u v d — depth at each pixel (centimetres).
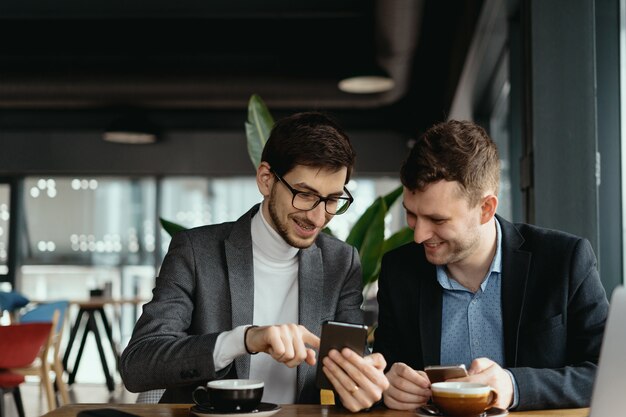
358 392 142
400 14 479
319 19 652
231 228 187
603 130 277
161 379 155
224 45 710
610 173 275
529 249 175
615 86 276
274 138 170
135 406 150
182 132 844
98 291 721
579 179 274
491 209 160
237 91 661
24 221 840
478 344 174
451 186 154
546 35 279
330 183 165
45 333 463
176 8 590
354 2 584
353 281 191
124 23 656
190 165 841
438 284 176
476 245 162
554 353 166
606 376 115
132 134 725
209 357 151
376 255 260
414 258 181
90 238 837
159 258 836
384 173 835
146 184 845
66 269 834
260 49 712
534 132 278
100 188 844
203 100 672
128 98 672
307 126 166
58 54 712
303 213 167
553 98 277
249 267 180
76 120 844
